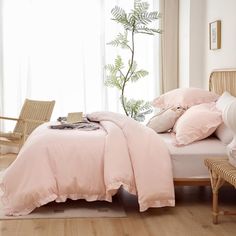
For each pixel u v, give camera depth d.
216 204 2.87
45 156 3.11
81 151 3.13
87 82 5.77
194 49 5.09
